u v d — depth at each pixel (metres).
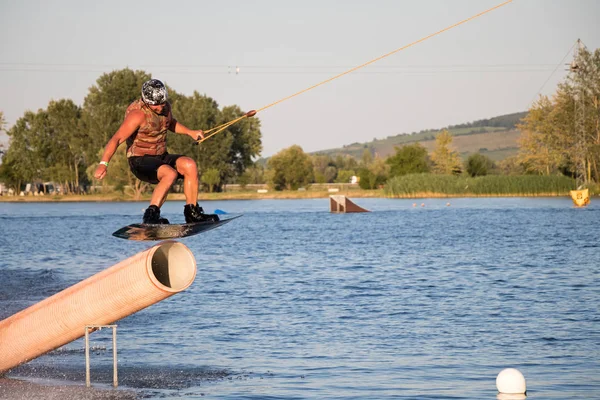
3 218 121.69
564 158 169.50
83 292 17.00
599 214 102.50
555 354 22.59
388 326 27.42
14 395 18.67
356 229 84.69
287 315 30.09
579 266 45.59
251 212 132.12
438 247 60.72
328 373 20.89
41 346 17.88
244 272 45.62
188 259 16.50
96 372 21.11
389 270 45.31
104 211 146.38
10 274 46.66
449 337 25.30
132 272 16.30
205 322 28.73
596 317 28.28
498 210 119.44
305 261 51.75
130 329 27.45
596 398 18.16
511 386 18.42
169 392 19.03
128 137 16.11
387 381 19.95
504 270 44.25
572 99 164.12
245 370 21.34
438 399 18.25
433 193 163.88
